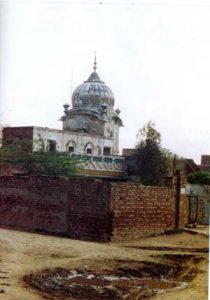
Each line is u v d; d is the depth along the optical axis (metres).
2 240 17.44
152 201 21.67
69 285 12.26
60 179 21.86
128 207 20.70
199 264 15.14
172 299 11.26
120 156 40.66
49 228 21.97
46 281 12.42
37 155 31.61
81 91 51.28
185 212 23.34
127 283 12.90
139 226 21.08
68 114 51.00
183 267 15.02
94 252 16.44
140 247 18.78
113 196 20.20
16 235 19.56
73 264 14.36
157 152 39.59
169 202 22.45
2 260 14.27
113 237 20.06
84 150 45.88
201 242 20.34
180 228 22.72
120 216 20.39
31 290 11.34
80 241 19.20
